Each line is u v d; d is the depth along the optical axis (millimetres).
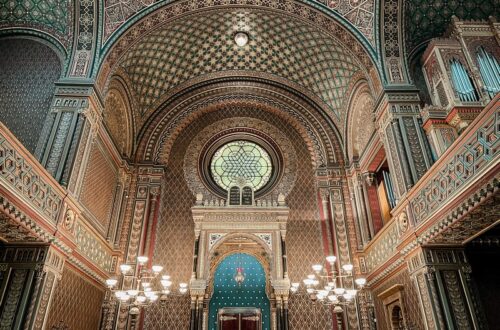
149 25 11539
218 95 15164
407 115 9852
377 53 10781
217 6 11938
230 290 12250
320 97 14812
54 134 9312
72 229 8867
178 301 11852
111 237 12094
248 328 11789
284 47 14156
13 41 11180
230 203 12688
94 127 10172
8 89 10508
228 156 14703
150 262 12258
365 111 12750
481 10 11336
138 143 14062
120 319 11195
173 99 14875
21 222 6902
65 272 8875
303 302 11992
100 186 11430
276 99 15203
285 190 13930
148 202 13180
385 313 10469
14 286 7531
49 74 10648
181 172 14164
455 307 7516
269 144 14922
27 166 7020
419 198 8266
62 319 8742
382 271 10484
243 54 14578
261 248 12570
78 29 10633
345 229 12953
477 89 9250
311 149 14500
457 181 6863
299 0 11656
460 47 10023
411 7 11062
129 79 13109
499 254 8375
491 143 5957
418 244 8156
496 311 7852
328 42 12969
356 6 11133
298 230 13180
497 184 5812
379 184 12773
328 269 12344
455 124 9070
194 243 12594
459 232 7461
